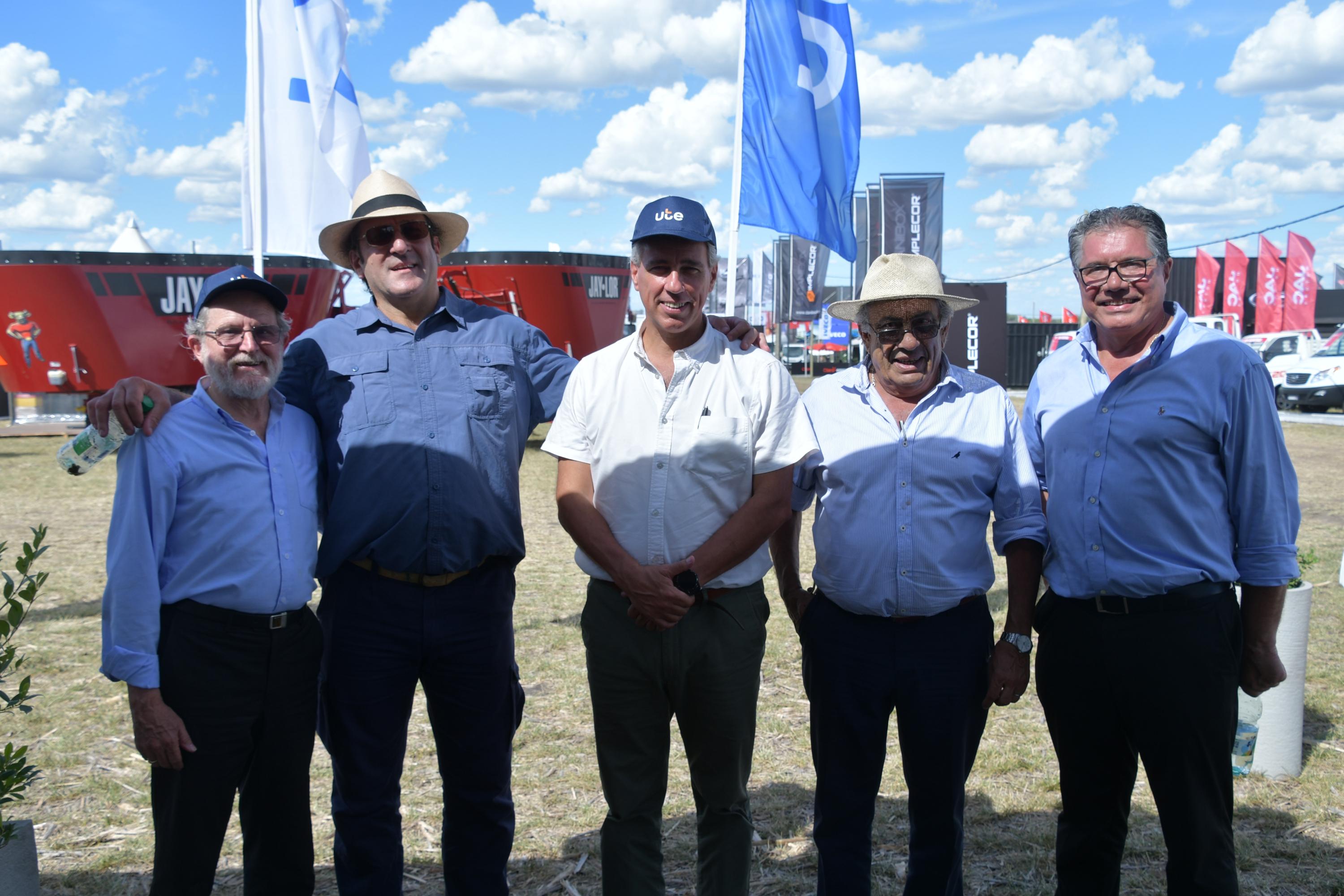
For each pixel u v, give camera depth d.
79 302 13.20
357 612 2.69
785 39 5.23
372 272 2.81
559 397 3.01
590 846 3.41
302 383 2.80
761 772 3.99
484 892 2.79
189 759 2.45
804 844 3.40
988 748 4.16
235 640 2.46
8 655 2.23
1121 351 2.61
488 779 2.80
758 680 2.72
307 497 2.61
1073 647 2.61
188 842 2.46
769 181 5.27
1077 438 2.60
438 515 2.67
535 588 7.09
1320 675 4.95
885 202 18.86
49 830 3.51
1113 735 2.61
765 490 2.63
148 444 2.41
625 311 15.88
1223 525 2.49
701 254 2.56
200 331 2.46
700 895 2.76
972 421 2.65
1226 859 2.51
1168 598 2.46
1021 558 2.67
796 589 2.96
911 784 2.67
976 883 3.12
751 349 2.72
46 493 11.38
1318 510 9.96
